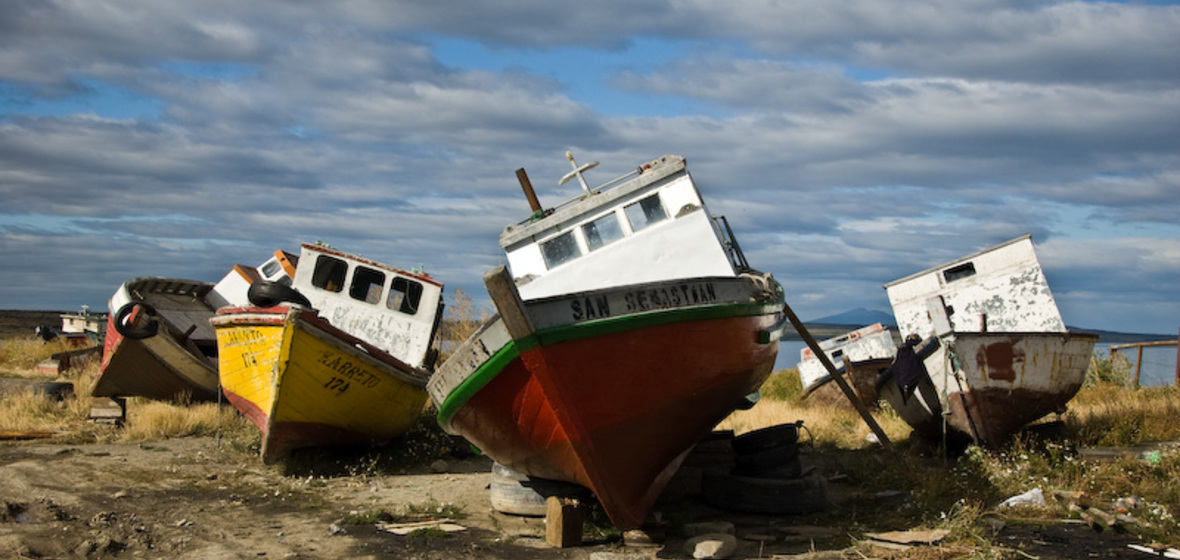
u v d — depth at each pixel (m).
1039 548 7.65
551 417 8.09
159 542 8.08
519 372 7.96
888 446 11.51
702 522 8.82
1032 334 11.62
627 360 8.05
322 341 11.17
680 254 10.45
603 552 7.90
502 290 7.23
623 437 8.34
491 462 13.02
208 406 15.48
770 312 10.30
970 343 11.53
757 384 11.57
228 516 9.12
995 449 11.60
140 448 12.91
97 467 11.38
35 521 8.62
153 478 10.89
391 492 10.60
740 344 9.37
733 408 10.84
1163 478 9.77
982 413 11.64
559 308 7.65
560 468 8.58
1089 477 9.80
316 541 8.18
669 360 8.35
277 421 11.47
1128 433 12.00
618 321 7.87
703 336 8.62
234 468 11.77
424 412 15.90
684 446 9.34
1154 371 22.03
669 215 10.61
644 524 8.48
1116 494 9.46
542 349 7.51
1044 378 11.66
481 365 8.02
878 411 16.27
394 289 14.15
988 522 8.41
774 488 9.12
